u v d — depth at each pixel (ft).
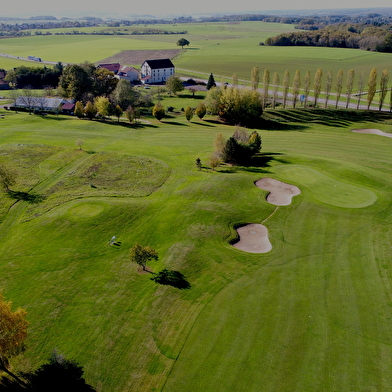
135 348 91.97
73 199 175.11
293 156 232.73
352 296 108.99
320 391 79.71
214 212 159.22
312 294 110.52
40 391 80.23
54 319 101.55
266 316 101.81
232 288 114.32
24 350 87.61
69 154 237.86
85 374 84.53
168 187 190.49
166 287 114.83
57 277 119.55
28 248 135.85
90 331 97.35
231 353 89.81
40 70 587.27
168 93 526.16
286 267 124.36
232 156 221.66
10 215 161.38
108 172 210.38
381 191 179.22
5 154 232.73
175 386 81.76
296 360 87.45
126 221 154.92
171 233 145.18
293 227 148.66
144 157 234.99
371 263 124.06
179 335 95.81
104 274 121.19
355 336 94.17
